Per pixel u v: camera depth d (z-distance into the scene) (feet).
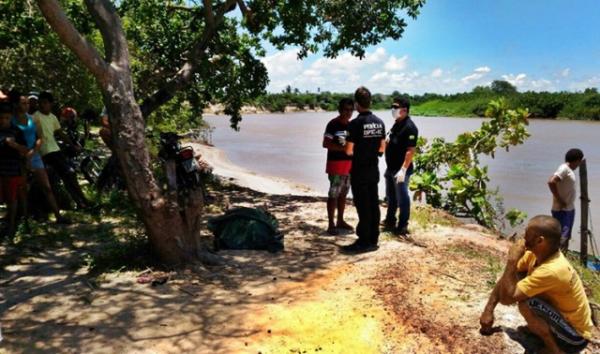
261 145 105.81
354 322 15.84
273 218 26.43
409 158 24.59
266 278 19.31
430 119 272.51
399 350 14.49
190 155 24.94
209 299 17.33
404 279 18.97
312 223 28.12
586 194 27.25
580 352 14.21
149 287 18.12
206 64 35.22
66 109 32.07
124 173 18.65
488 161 77.61
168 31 36.52
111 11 19.19
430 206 36.14
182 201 20.25
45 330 14.98
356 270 20.02
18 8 28.96
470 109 319.47
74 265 19.95
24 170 22.85
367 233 22.62
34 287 17.95
